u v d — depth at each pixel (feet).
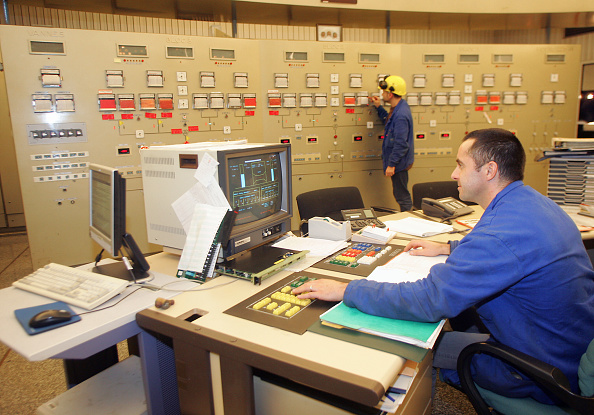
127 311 3.99
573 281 3.57
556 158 8.09
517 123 15.31
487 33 22.09
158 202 5.44
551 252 3.43
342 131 14.08
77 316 3.82
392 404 3.20
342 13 13.88
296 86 13.28
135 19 16.19
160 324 3.78
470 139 4.12
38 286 4.52
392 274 4.42
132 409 4.33
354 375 2.83
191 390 3.84
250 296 4.27
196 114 12.07
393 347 3.20
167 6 12.67
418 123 14.71
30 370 7.34
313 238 6.30
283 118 13.33
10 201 16.44
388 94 12.73
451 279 3.39
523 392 3.74
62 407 4.37
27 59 10.12
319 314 3.81
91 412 4.30
